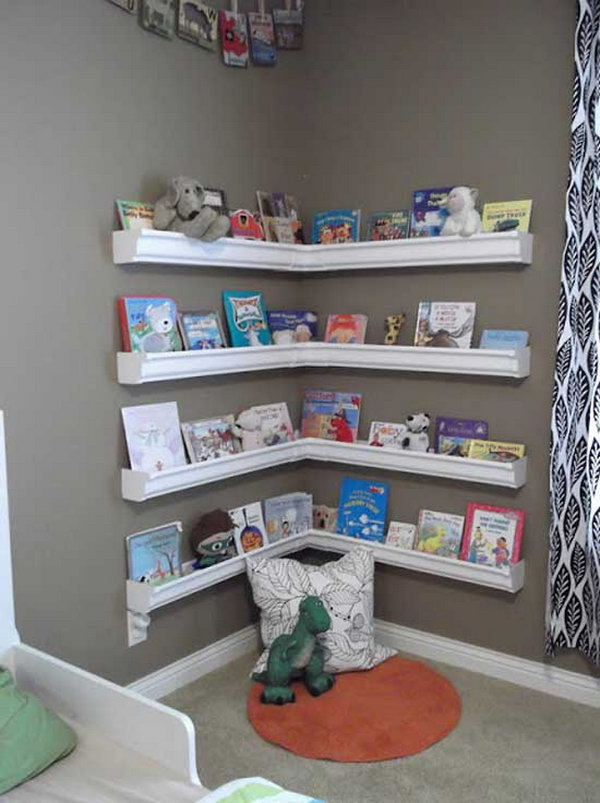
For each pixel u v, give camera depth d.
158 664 2.75
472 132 2.80
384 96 3.01
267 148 3.09
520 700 2.74
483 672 2.94
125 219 2.46
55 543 2.37
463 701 2.73
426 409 3.00
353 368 3.19
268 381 3.17
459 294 2.89
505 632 2.88
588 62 2.48
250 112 3.00
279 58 3.11
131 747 1.86
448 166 2.88
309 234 3.27
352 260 3.00
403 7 2.92
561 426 2.62
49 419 2.33
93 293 2.42
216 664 2.97
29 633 2.32
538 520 2.78
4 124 2.14
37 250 2.26
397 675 2.86
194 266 2.78
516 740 2.48
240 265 2.82
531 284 2.72
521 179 2.71
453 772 2.31
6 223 2.17
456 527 2.93
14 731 1.79
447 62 2.84
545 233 2.67
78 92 2.34
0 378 2.19
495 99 2.74
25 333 2.24
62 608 2.41
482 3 2.74
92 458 2.46
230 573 2.86
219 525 2.79
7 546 2.08
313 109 3.21
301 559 3.38
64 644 2.42
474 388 2.88
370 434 3.11
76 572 2.44
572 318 2.57
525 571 2.82
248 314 2.97
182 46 2.69
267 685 2.71
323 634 2.78
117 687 1.88
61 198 2.31
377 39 3.00
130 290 2.54
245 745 2.43
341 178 3.16
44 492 2.33
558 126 2.62
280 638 2.71
